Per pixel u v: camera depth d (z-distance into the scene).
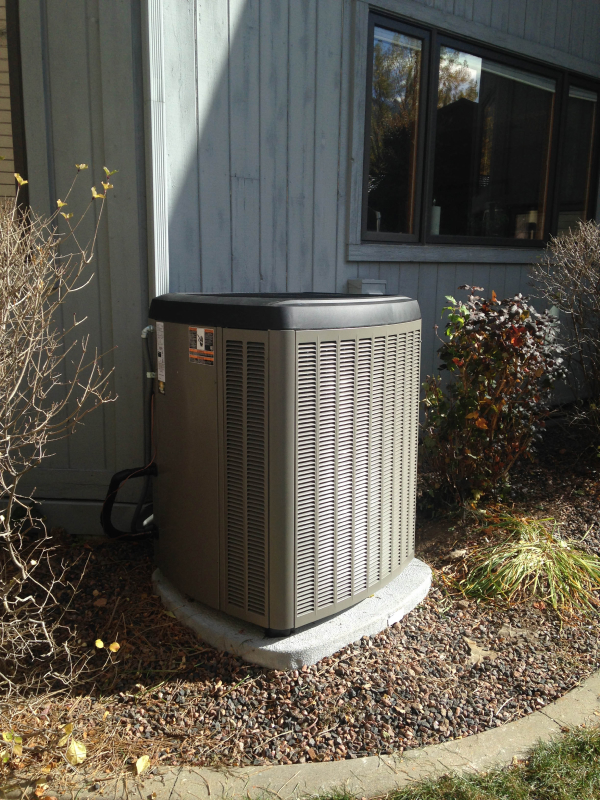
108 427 3.40
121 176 3.17
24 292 2.31
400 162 4.64
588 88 6.11
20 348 2.41
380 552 2.83
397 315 2.74
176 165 3.30
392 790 2.03
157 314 2.71
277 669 2.49
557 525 3.79
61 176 3.21
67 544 3.38
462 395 3.79
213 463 2.54
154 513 3.00
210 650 2.62
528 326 3.76
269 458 2.40
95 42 3.07
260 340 2.34
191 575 2.73
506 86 5.35
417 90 4.66
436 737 2.26
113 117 3.12
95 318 3.32
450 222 5.14
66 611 2.84
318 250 4.15
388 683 2.48
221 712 2.33
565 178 6.10
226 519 2.55
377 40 4.31
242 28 3.50
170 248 3.33
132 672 2.51
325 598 2.61
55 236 3.23
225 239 3.60
